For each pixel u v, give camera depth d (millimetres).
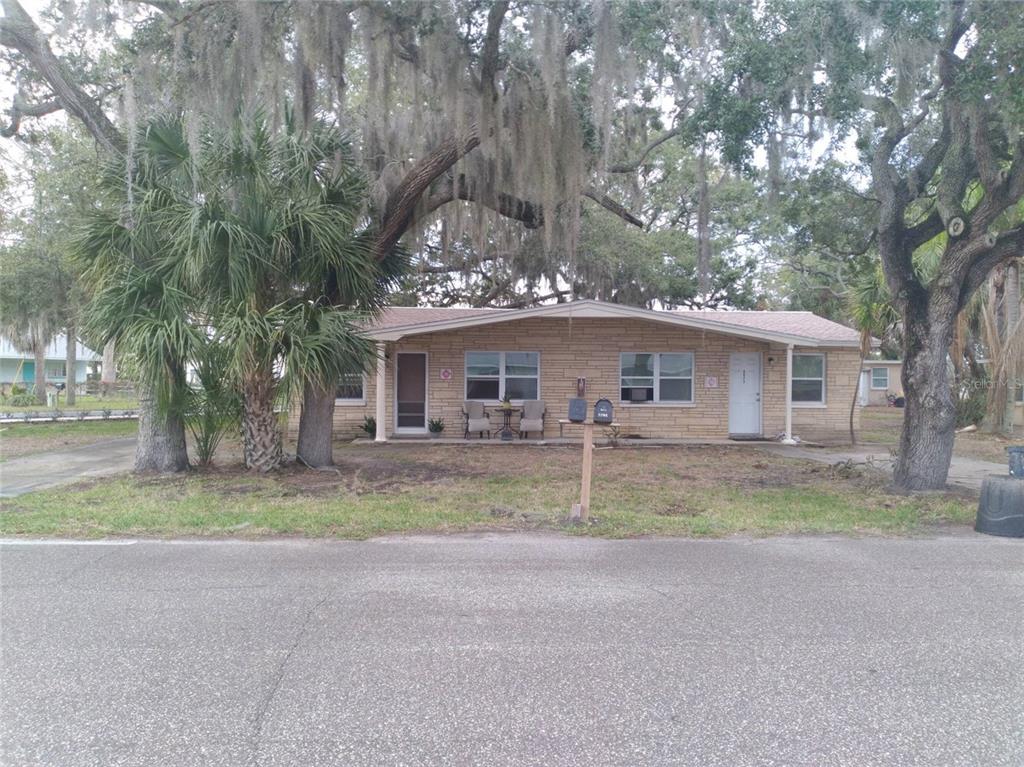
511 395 18250
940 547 7344
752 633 4895
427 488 10609
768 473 12445
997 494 7914
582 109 12156
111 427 21844
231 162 10547
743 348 18500
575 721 3693
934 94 9719
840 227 11797
